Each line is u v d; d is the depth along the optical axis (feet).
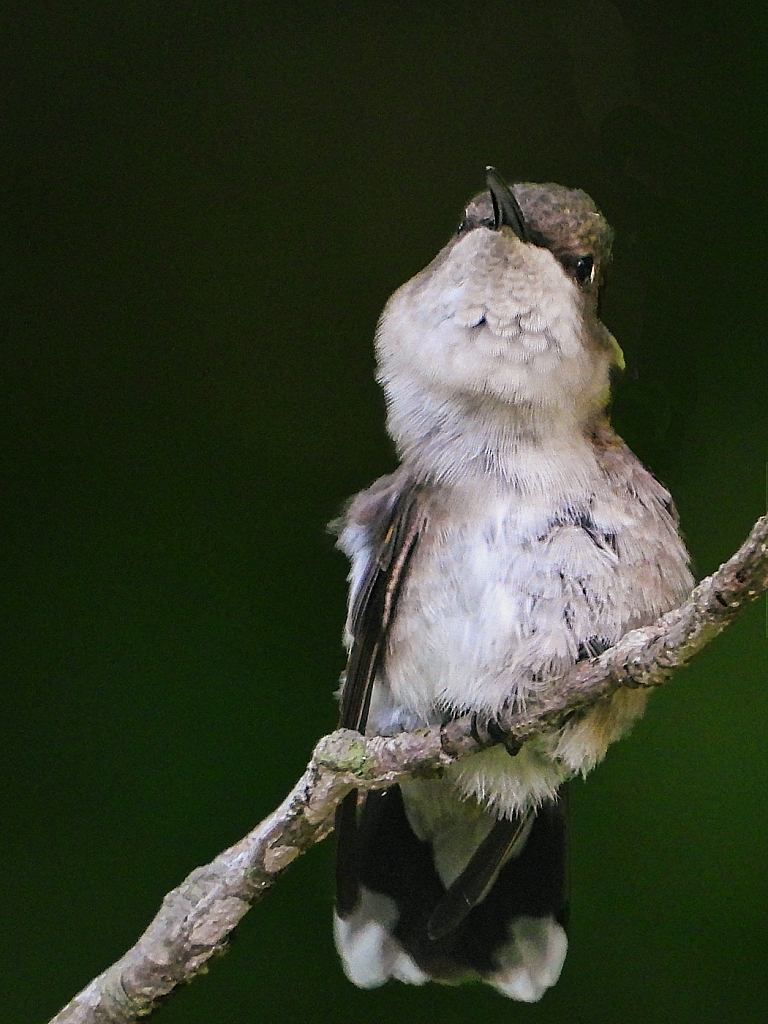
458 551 5.27
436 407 5.28
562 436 5.28
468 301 5.28
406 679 5.28
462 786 5.29
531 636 5.26
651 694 5.30
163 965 5.23
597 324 5.31
